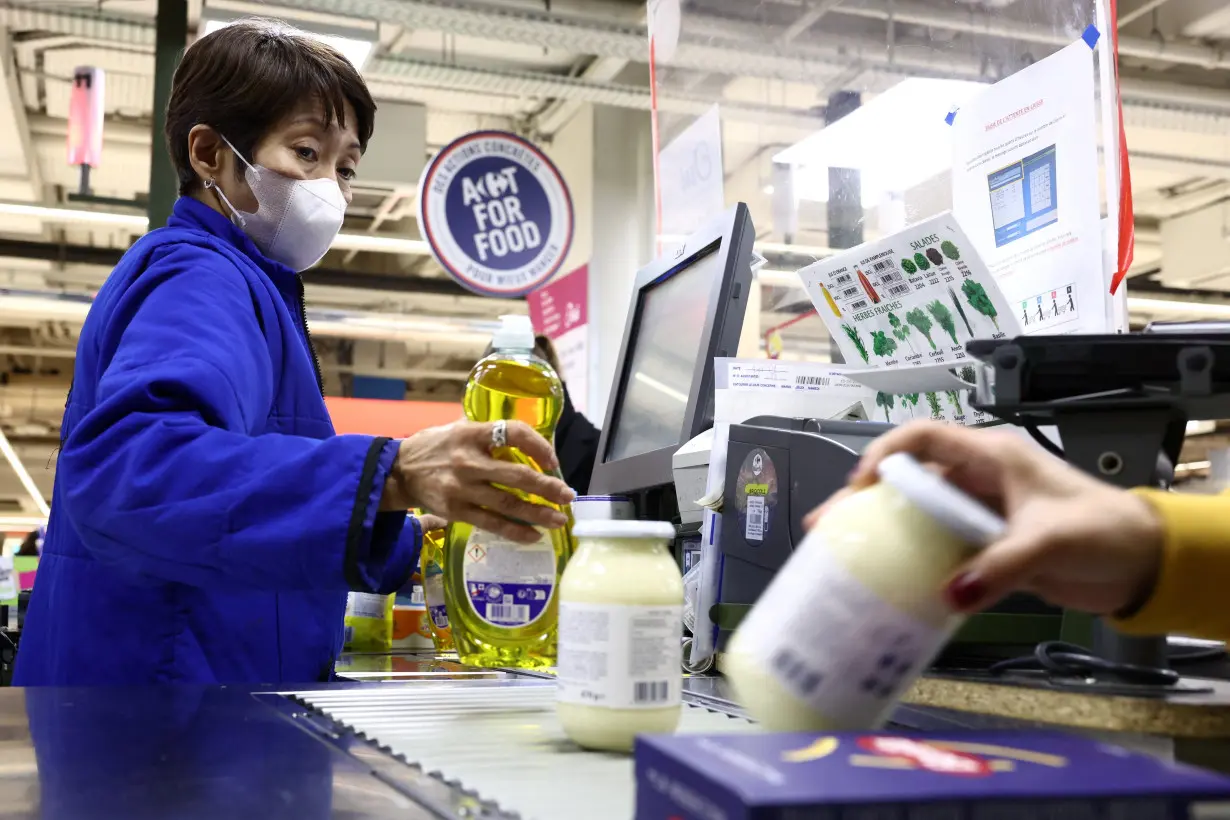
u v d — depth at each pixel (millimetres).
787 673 597
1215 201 9281
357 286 10492
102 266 10633
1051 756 464
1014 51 1638
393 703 942
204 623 1269
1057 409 801
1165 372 769
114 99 8031
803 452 1059
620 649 709
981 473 618
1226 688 732
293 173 1439
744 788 393
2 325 12352
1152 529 589
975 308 1154
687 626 1278
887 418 1271
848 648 587
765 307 2693
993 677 794
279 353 1329
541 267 6418
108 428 1020
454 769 653
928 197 1887
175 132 1472
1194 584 593
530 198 6414
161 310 1140
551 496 915
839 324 1354
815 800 382
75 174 9094
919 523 589
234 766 668
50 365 14336
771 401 1244
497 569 1049
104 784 616
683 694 985
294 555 924
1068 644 807
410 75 7090
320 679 1339
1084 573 591
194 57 1453
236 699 989
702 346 1495
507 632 1043
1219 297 10695
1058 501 585
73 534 1278
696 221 2520
